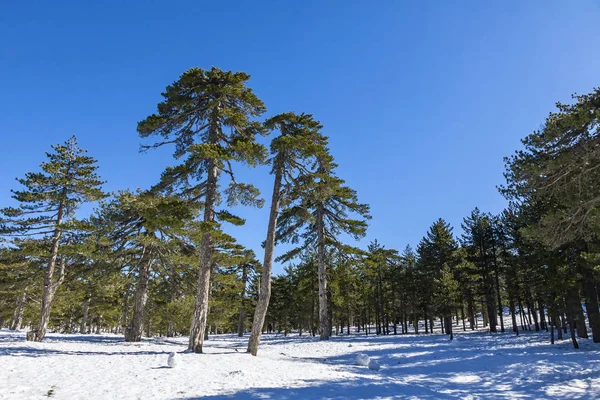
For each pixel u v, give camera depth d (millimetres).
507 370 14812
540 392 10969
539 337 26422
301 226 28828
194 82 18359
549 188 12750
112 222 18156
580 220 12656
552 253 21391
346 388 9883
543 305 25969
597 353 17266
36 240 22203
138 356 14172
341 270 30578
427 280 38750
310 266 41844
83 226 17516
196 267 21344
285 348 23766
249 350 17328
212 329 59625
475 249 40125
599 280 20828
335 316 46188
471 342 25484
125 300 37219
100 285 23781
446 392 10844
